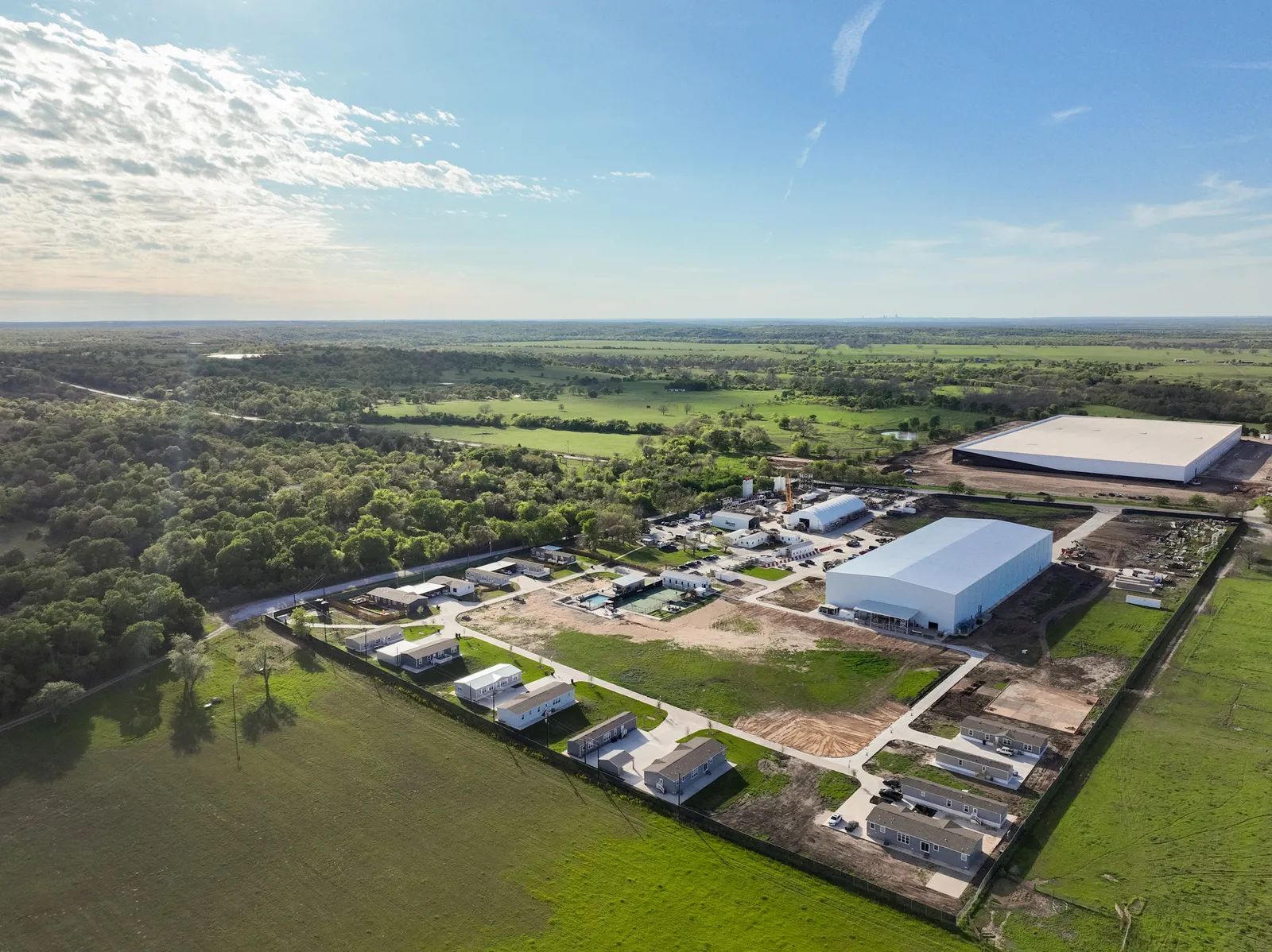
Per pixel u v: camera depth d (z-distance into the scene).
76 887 68.19
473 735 91.25
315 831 74.44
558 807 77.69
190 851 72.06
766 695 99.38
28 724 93.81
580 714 94.81
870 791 78.56
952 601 115.75
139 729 92.88
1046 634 116.19
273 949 60.78
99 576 122.25
